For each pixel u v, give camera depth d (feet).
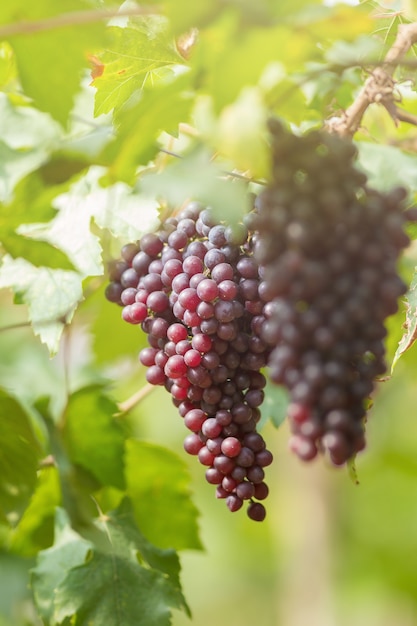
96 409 5.87
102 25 4.87
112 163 4.84
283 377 4.46
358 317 4.41
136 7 5.00
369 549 11.32
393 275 4.48
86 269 5.29
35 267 5.27
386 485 11.10
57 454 5.84
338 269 4.42
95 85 5.33
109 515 5.70
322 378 4.39
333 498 10.61
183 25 4.55
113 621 5.42
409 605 11.57
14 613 6.28
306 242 4.39
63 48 4.93
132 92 5.37
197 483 10.81
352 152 4.47
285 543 10.97
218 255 4.86
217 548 11.50
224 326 4.81
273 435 10.39
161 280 5.00
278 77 4.74
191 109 4.69
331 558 10.46
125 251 5.22
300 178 4.50
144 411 9.64
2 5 4.85
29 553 5.96
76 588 5.44
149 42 5.27
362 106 5.16
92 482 5.86
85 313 6.60
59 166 4.87
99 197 5.36
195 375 4.83
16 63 4.99
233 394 4.88
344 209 4.44
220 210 4.51
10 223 5.19
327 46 4.85
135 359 6.40
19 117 5.80
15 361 7.43
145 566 5.54
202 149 4.65
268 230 4.45
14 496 5.63
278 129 4.47
